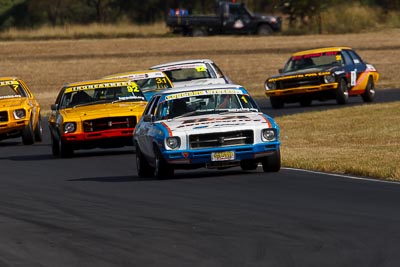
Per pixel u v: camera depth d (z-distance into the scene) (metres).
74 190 53.72
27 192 53.88
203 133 54.94
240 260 31.81
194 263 31.69
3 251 35.56
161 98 59.78
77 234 38.41
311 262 30.98
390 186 49.28
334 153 66.94
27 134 93.25
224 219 40.38
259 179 54.28
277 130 56.00
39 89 166.88
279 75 114.06
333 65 113.31
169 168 55.97
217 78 103.94
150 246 35.00
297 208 42.44
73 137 75.25
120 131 75.25
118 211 44.28
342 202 43.69
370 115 98.44
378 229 36.19
